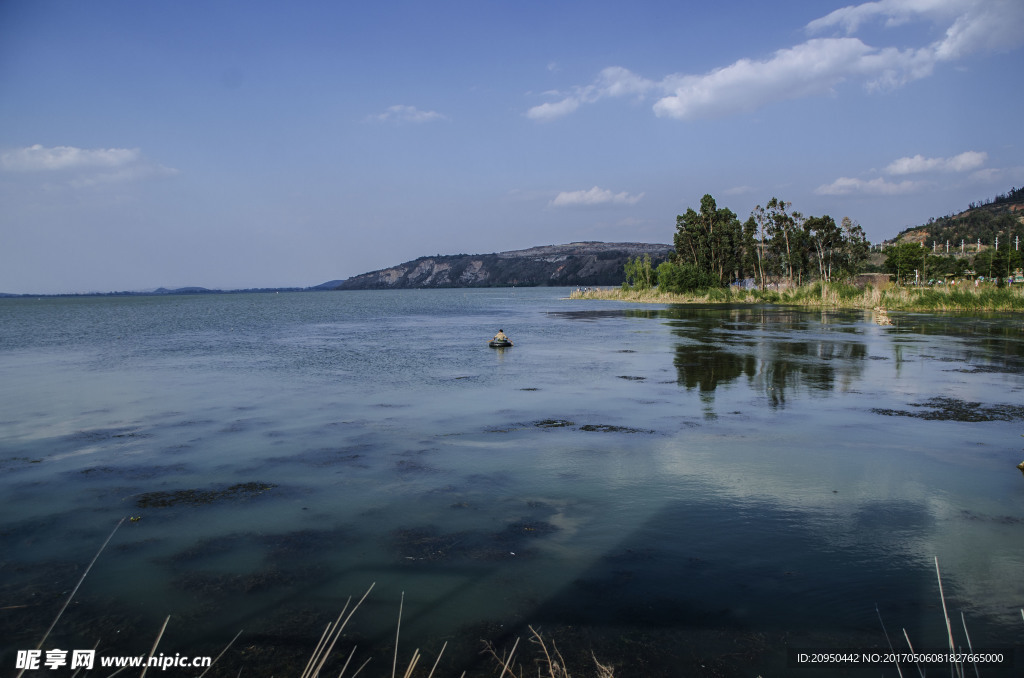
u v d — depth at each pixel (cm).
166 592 520
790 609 482
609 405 1284
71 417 1227
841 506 696
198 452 957
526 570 552
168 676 408
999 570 542
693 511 686
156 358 2255
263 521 672
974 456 887
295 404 1330
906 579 527
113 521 677
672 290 7469
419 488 775
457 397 1392
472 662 419
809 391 1413
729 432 1041
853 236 7556
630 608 486
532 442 991
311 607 495
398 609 489
